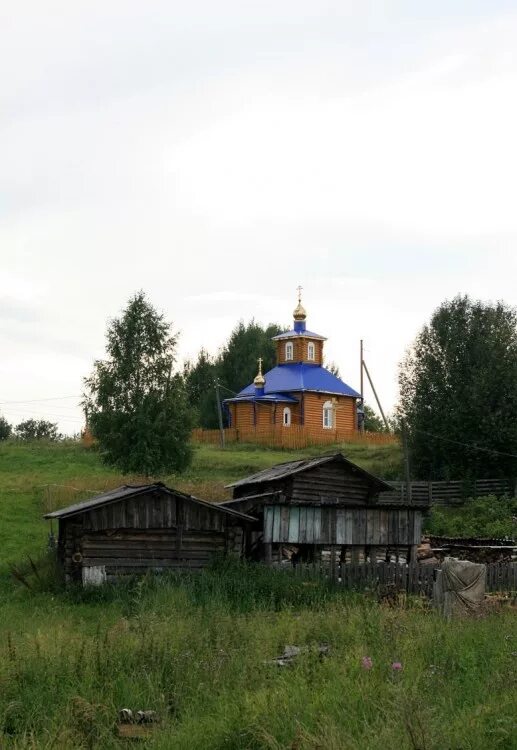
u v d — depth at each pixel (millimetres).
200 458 65125
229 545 31078
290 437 74188
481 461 58188
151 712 11203
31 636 16359
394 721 9391
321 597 25953
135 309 56531
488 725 9539
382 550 38094
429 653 13375
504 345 60250
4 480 54062
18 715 11375
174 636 14789
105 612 24391
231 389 107688
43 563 33000
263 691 11039
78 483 51906
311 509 32906
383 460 66312
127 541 30000
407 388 63625
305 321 83562
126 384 55562
